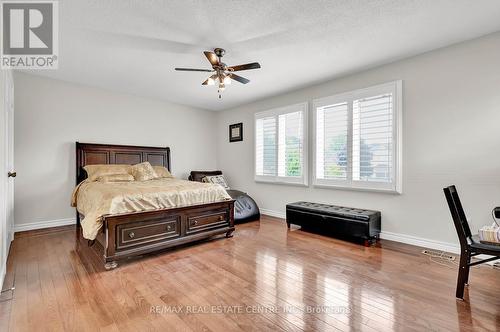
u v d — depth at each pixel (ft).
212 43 9.02
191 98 16.66
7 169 8.44
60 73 12.14
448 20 7.54
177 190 9.95
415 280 7.18
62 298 6.21
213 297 6.31
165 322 5.32
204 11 7.15
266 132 16.20
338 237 11.40
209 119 20.24
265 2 6.75
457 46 8.97
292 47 9.30
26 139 12.23
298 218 12.54
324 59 10.37
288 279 7.29
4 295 6.31
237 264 8.37
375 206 11.25
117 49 9.52
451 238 9.22
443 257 8.81
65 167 13.39
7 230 8.70
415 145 9.98
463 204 8.89
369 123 11.20
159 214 9.16
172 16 7.40
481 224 8.55
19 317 5.42
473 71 8.64
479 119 8.54
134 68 11.43
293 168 14.53
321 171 13.21
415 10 7.06
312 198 13.76
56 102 13.08
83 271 7.77
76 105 13.74
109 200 8.27
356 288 6.75
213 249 9.86
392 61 10.52
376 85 11.01
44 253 9.27
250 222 14.40
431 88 9.56
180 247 10.07
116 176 12.73
